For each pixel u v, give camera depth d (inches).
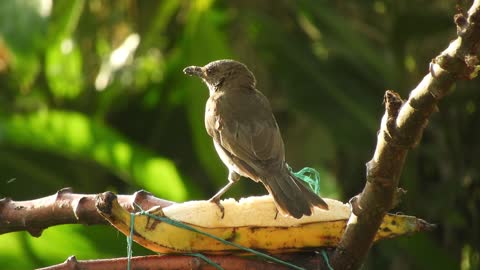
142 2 563.8
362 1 561.9
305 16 542.3
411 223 239.9
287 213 237.0
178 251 235.1
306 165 567.5
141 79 593.3
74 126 478.3
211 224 235.5
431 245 484.7
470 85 521.0
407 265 528.4
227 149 313.0
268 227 238.5
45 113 487.5
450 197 538.3
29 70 530.9
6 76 574.9
